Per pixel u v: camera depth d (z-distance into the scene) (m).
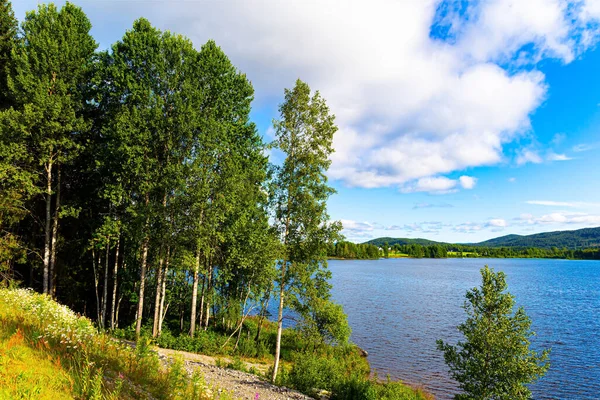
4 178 21.20
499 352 16.92
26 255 24.42
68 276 27.30
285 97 20.17
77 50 23.75
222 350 27.61
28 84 21.06
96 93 25.09
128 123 22.30
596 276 153.00
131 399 7.45
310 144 19.92
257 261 24.94
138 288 33.25
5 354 6.77
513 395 16.39
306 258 19.70
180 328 32.47
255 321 43.12
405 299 77.62
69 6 25.05
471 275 142.88
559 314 63.44
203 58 25.95
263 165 30.73
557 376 32.78
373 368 33.28
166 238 23.38
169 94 24.83
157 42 24.75
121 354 10.66
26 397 5.44
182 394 9.22
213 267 32.06
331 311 32.16
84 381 6.64
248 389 16.00
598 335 47.59
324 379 21.30
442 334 46.62
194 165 22.86
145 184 22.67
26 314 10.97
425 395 25.56
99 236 22.72
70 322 11.16
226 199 23.98
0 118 20.22
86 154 25.67
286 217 20.05
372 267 199.50
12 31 25.30
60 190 25.72
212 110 25.56
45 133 22.02
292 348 34.06
